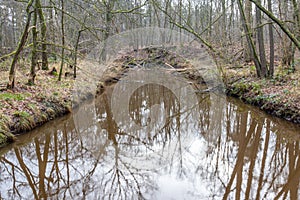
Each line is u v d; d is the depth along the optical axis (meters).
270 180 3.74
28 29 6.23
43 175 3.96
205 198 3.26
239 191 3.41
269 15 5.25
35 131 5.43
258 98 7.27
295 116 5.66
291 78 7.64
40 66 10.56
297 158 4.48
